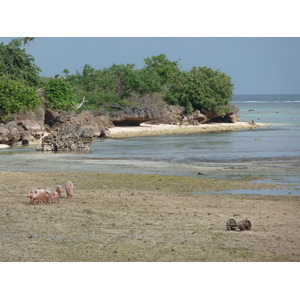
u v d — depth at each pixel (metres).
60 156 130.88
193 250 40.47
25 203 61.50
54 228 48.09
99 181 85.19
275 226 49.72
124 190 74.88
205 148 153.88
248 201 65.50
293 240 43.94
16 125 168.88
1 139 158.88
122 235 45.44
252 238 44.47
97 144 170.38
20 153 138.50
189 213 56.22
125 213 55.75
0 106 179.75
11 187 76.44
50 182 83.50
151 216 54.19
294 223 51.34
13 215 54.00
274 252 40.00
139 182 84.38
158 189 76.62
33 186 78.06
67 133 148.38
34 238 44.16
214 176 93.31
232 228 47.81
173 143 174.12
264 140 185.00
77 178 89.00
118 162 117.12
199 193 73.25
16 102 180.38
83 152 142.00
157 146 162.00
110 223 50.41
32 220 51.56
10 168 105.06
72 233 46.09
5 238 44.12
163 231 47.16
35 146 160.62
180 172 99.19
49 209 57.62
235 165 110.75
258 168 105.25
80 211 56.59
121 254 39.25
